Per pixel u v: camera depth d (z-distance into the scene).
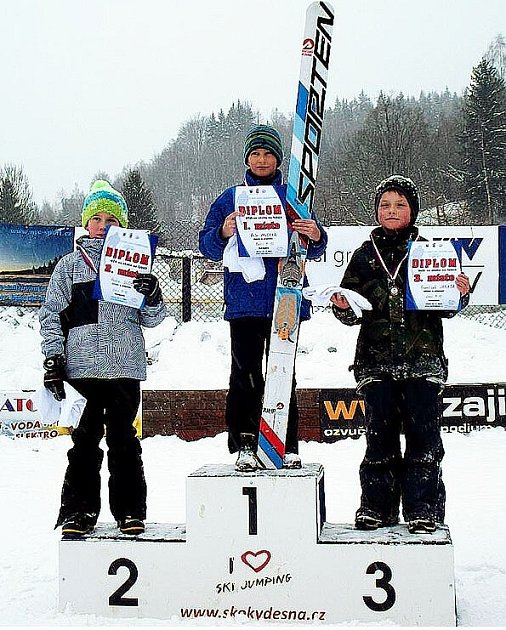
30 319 12.81
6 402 10.35
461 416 10.20
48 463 9.19
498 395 10.20
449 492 7.41
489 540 5.69
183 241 29.61
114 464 4.29
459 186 37.72
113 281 4.31
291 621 3.85
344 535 3.98
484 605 4.19
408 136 36.47
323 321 12.36
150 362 11.43
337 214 33.62
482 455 9.06
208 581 3.94
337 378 10.66
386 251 4.32
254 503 3.91
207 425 10.12
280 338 4.23
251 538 3.91
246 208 4.23
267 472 4.03
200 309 13.04
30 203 35.69
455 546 5.52
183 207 52.66
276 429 4.21
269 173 4.54
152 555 3.99
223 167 54.59
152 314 4.45
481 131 38.00
